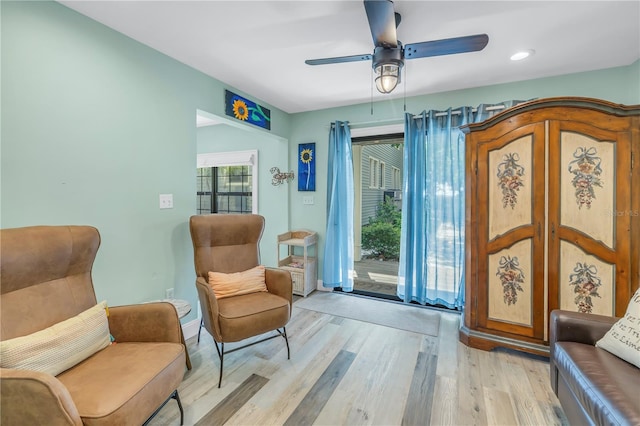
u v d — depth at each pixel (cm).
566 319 160
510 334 225
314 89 312
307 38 214
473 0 169
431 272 321
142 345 156
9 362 114
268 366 212
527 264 218
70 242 153
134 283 217
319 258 391
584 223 203
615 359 136
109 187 201
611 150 195
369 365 213
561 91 272
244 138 441
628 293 193
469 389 186
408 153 322
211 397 179
